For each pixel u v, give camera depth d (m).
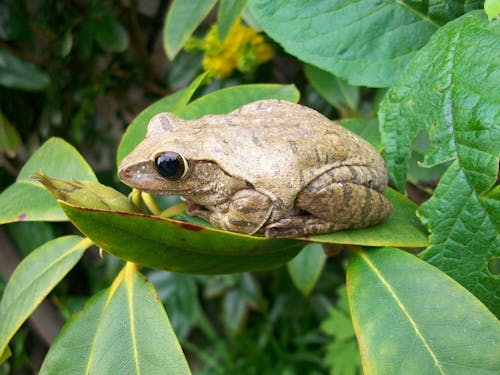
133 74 0.26
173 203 0.19
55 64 0.24
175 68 0.24
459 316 0.10
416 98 0.12
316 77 0.19
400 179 0.12
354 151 0.12
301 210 0.12
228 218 0.12
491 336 0.10
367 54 0.14
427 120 0.12
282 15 0.14
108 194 0.11
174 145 0.12
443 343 0.10
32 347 0.26
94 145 0.28
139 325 0.11
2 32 0.23
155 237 0.10
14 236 0.23
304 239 0.11
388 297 0.11
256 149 0.12
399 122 0.12
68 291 0.30
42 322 0.22
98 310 0.12
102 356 0.11
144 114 0.14
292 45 0.14
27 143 0.26
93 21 0.22
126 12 0.24
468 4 0.13
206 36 0.21
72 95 0.25
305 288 0.20
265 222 0.12
